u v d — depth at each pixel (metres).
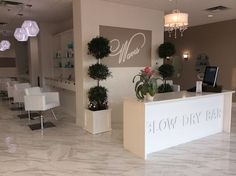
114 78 5.76
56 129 5.26
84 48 5.14
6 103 8.66
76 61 5.42
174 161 3.53
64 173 3.16
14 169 3.29
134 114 3.77
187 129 4.33
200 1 5.43
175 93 4.43
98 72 4.85
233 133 4.93
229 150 3.97
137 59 6.07
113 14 5.53
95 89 4.99
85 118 5.22
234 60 7.88
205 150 3.97
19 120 6.10
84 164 3.44
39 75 8.84
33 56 9.91
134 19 5.89
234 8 6.13
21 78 11.69
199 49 8.99
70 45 7.09
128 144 3.96
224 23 8.03
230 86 8.05
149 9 6.12
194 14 6.88
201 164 3.43
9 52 13.09
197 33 9.01
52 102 5.74
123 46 5.80
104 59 5.54
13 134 4.89
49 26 8.37
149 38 6.23
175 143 4.16
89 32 5.18
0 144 4.29
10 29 9.85
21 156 3.74
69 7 6.02
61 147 4.13
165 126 3.96
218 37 8.28
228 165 3.39
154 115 3.76
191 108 4.34
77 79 5.45
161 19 6.36
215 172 3.18
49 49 8.45
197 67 9.11
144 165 3.40
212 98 4.71
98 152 3.89
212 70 4.69
